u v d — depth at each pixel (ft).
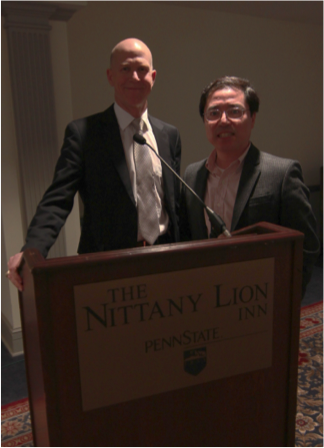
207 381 3.10
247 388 3.25
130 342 2.85
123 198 5.90
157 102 12.74
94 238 5.93
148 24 12.10
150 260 2.80
